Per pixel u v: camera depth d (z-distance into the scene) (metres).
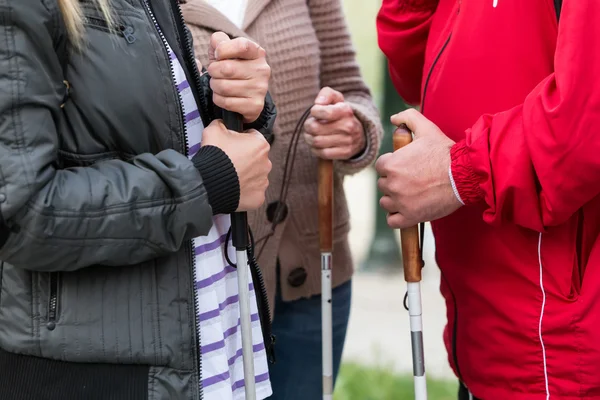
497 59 1.87
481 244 1.92
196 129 1.71
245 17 2.33
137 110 1.54
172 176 1.50
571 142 1.62
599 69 1.59
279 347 2.52
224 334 1.74
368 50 11.02
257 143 1.68
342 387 4.45
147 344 1.56
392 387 4.46
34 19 1.40
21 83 1.39
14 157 1.39
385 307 6.29
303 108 2.45
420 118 1.95
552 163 1.65
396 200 1.89
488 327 1.95
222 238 1.79
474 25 1.89
